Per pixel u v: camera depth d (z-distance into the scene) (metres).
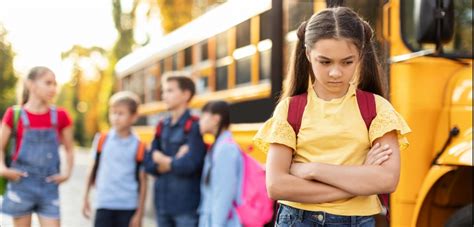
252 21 6.04
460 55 4.02
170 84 5.33
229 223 4.64
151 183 10.32
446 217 4.12
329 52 2.33
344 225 2.44
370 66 2.63
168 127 5.34
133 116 5.38
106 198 5.30
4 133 4.52
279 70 5.46
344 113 2.45
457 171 4.08
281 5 5.52
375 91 2.65
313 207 2.46
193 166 5.06
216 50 7.12
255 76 5.92
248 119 6.05
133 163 5.36
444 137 4.01
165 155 5.29
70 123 4.77
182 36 8.74
